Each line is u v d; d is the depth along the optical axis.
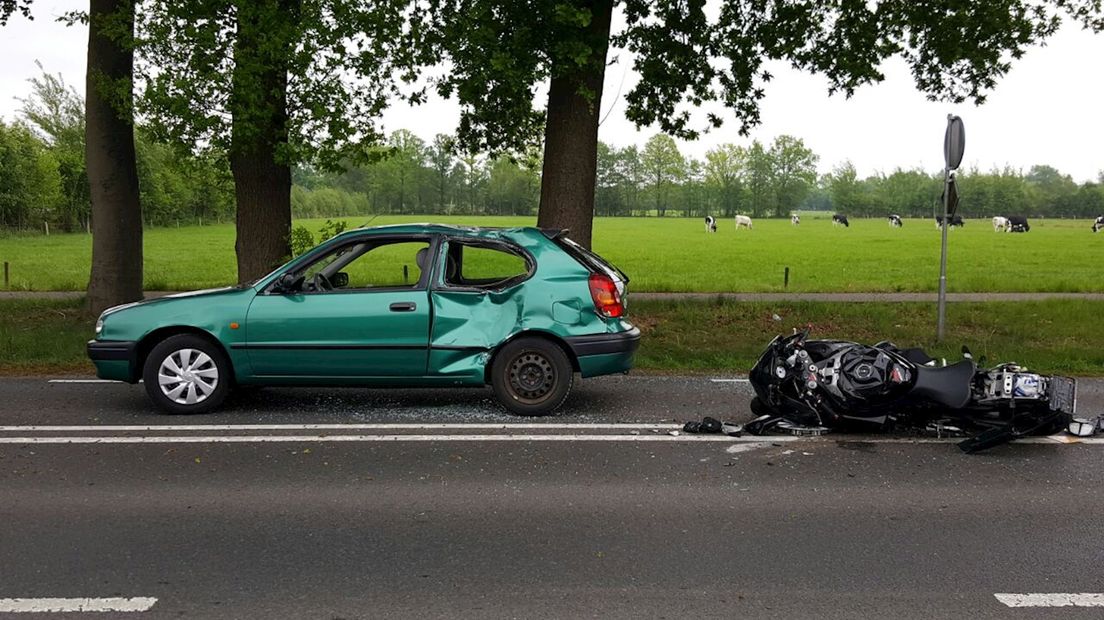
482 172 143.62
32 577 4.02
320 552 4.36
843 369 6.95
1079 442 6.78
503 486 5.50
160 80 11.17
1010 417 6.71
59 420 7.24
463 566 4.19
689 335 13.47
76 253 44.56
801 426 6.97
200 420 7.25
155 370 7.45
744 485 5.58
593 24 12.84
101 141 13.38
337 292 7.44
